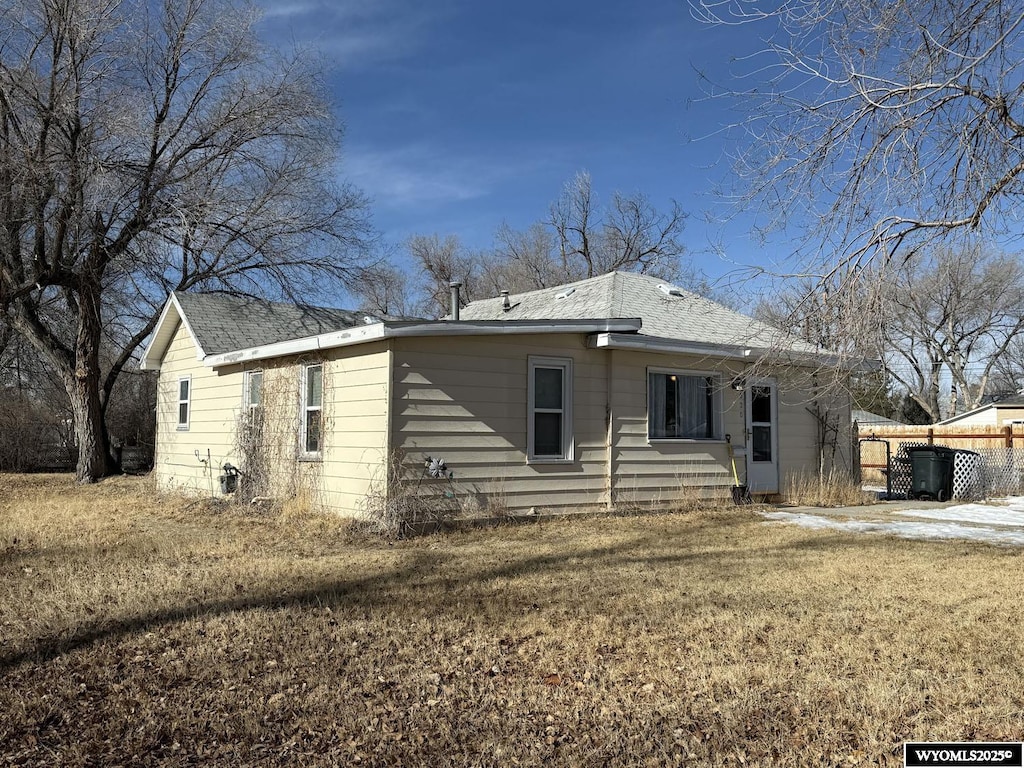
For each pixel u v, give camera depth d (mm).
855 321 7078
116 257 20766
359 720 4250
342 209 24422
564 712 4367
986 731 4039
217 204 20984
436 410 11133
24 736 4031
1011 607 6465
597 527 11336
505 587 7211
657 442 13211
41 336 22078
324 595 6875
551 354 12211
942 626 5871
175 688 4695
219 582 7367
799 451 15375
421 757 3863
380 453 10898
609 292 15289
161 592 6926
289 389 13359
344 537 10258
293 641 5527
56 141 18812
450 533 10695
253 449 13969
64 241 20531
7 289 19859
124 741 3994
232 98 21359
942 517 12969
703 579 7586
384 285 35844
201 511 13383
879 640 5504
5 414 26734
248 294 22828
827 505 14625
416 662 5145
